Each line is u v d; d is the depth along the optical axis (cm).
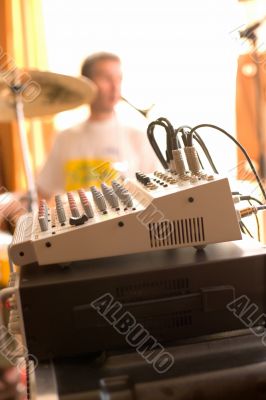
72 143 199
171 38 195
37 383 56
